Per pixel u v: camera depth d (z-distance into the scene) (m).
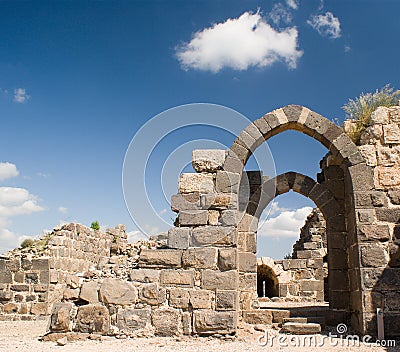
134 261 13.89
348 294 12.80
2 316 16.34
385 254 11.18
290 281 20.72
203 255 10.74
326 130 12.27
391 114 12.26
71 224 18.64
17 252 17.69
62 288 17.52
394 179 11.77
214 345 9.61
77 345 9.67
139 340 10.09
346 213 13.17
